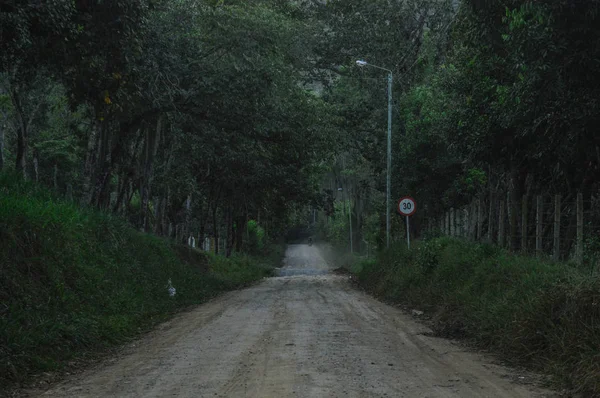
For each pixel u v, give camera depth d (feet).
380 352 27.20
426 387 20.40
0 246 33.12
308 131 89.40
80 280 39.93
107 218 58.23
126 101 54.19
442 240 61.31
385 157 105.81
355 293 66.33
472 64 50.39
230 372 23.21
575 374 21.84
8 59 39.93
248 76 66.33
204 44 67.41
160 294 54.90
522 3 34.71
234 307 50.39
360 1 108.68
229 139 80.33
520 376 23.13
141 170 83.05
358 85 112.47
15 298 30.99
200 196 125.59
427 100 80.89
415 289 54.44
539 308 28.30
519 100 36.76
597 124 37.19
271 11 70.33
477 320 34.53
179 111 70.38
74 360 28.04
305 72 111.96
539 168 48.85
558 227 41.52
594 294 25.84
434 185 85.66
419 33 107.04
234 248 186.91
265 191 133.80
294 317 40.91
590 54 32.91
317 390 19.74
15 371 23.32
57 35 38.42
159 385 21.42
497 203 56.44
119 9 40.83
